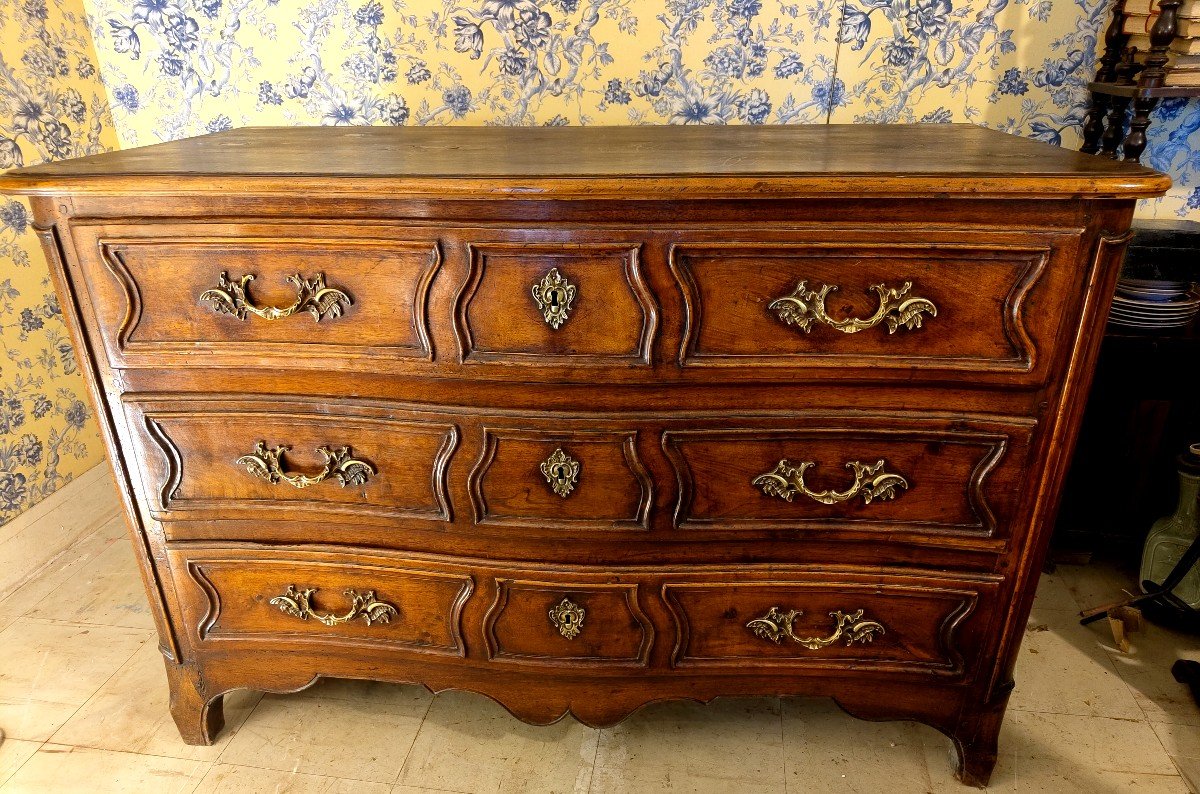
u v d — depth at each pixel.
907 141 1.15
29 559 1.62
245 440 1.03
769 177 0.82
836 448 0.98
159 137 1.60
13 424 1.55
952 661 1.08
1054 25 1.35
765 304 0.90
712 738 1.26
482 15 1.42
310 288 0.93
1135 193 0.80
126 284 0.94
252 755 1.23
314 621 1.14
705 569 1.05
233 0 1.46
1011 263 0.86
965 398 0.94
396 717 1.30
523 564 1.06
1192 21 1.19
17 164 1.45
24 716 1.29
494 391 0.97
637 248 0.87
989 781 1.16
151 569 1.12
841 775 1.19
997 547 1.00
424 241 0.89
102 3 1.49
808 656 1.11
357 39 1.46
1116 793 1.14
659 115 1.47
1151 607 1.47
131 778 1.18
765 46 1.41
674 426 0.96
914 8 1.36
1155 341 1.34
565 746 1.25
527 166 0.92
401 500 1.04
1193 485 1.42
